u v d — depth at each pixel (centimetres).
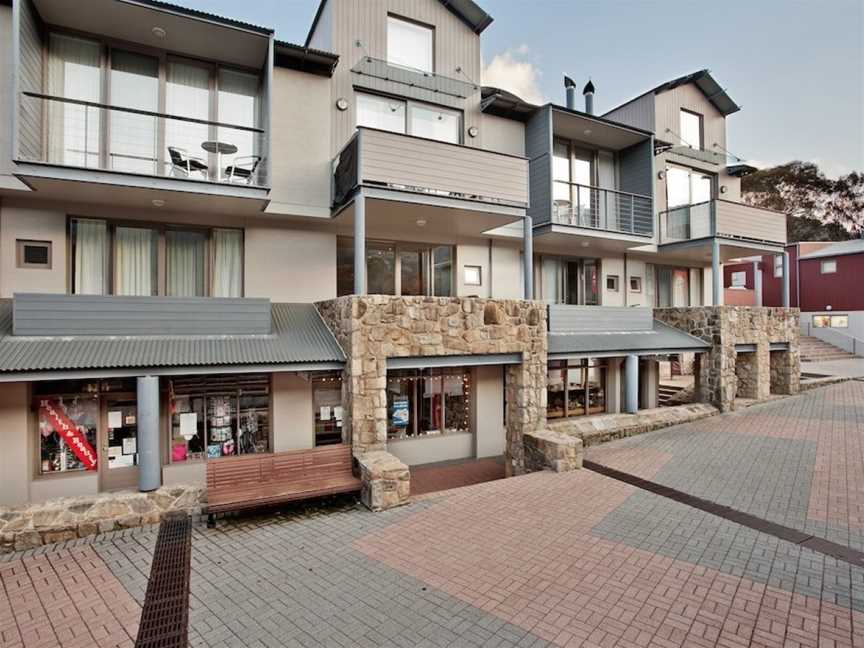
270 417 805
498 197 906
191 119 708
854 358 2278
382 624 376
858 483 707
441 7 1059
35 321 629
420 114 1028
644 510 615
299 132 885
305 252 926
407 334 766
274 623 380
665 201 1391
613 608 392
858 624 364
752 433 1023
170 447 738
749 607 390
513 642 350
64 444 677
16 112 611
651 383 1324
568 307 1079
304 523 586
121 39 765
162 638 356
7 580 458
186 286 846
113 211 783
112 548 525
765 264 2733
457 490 702
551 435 845
